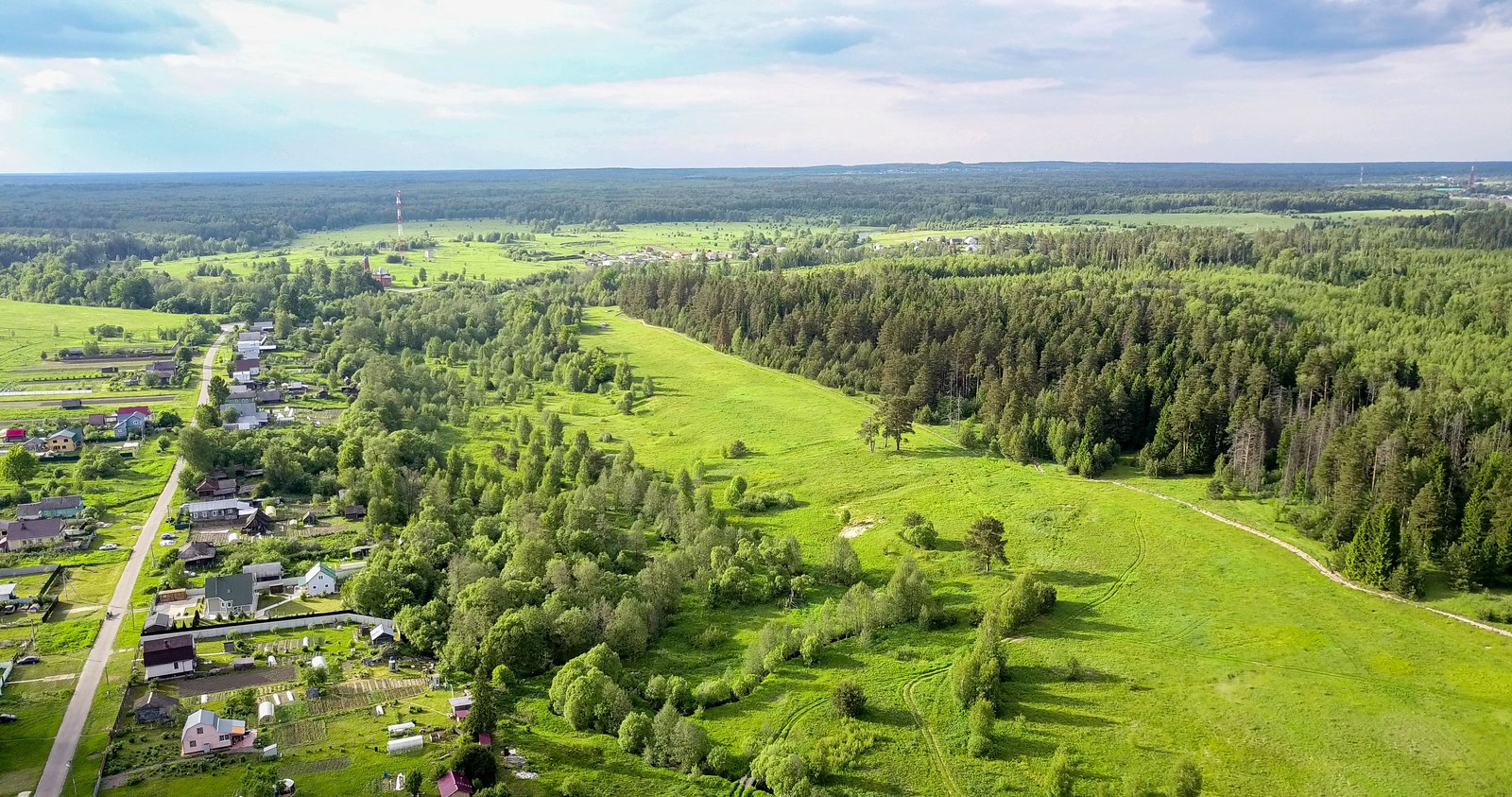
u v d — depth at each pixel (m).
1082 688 110.94
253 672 115.75
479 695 102.31
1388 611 126.31
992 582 139.25
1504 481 134.12
